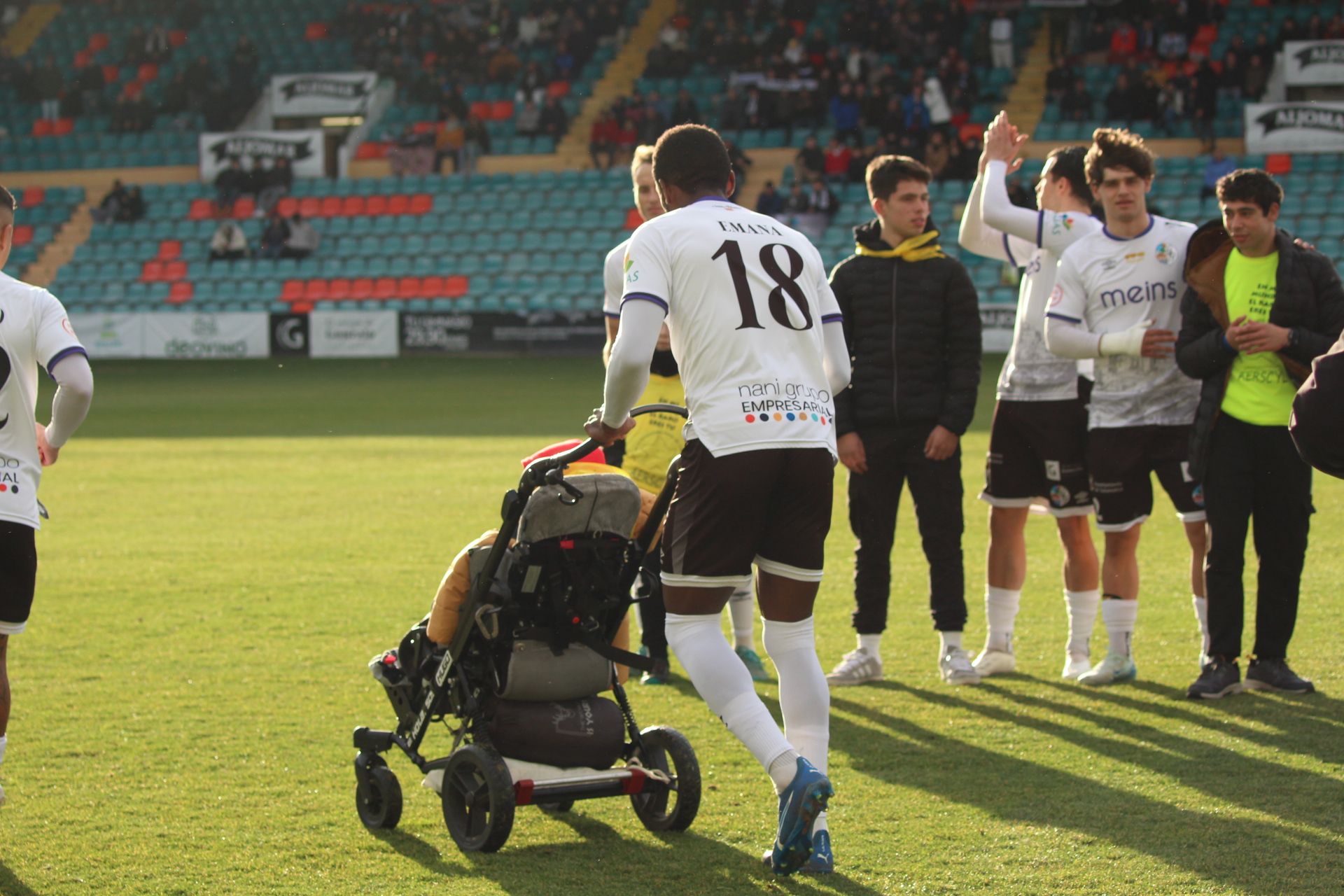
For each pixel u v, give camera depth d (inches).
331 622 370.3
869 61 1752.0
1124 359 300.8
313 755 255.6
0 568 219.1
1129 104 1620.3
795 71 1758.1
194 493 623.5
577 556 206.4
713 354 197.8
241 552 479.5
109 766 249.3
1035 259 322.0
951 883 189.3
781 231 209.9
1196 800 221.9
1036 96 1737.2
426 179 1818.4
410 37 1988.2
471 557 211.0
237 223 1802.4
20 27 2196.1
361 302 1675.7
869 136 1736.0
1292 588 288.7
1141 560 441.4
